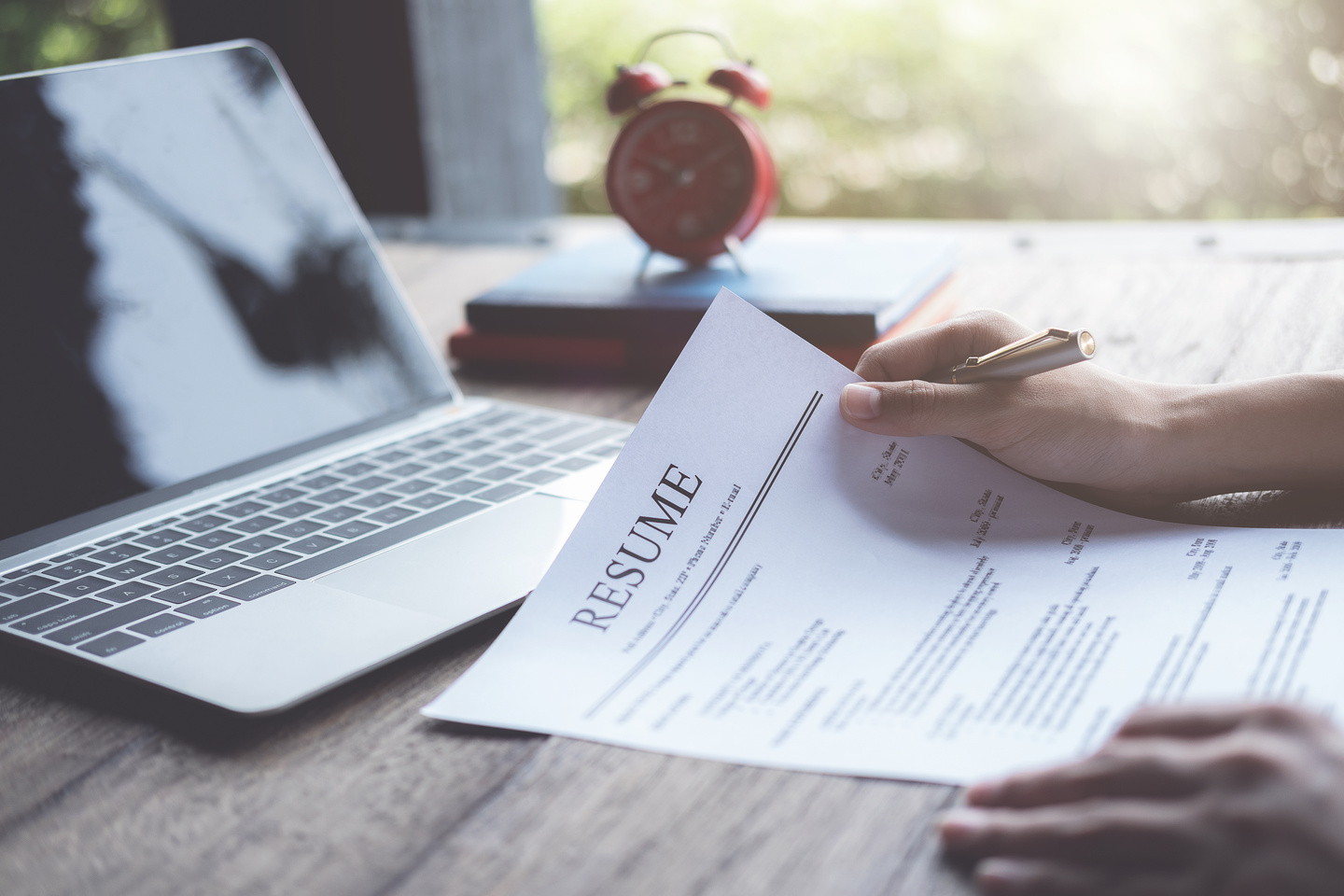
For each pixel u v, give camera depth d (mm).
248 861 371
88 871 371
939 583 506
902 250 959
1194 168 3918
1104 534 544
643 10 4848
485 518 598
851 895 340
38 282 647
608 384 874
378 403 762
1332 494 592
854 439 580
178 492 652
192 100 766
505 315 914
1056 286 1014
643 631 479
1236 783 326
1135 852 327
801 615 485
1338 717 381
